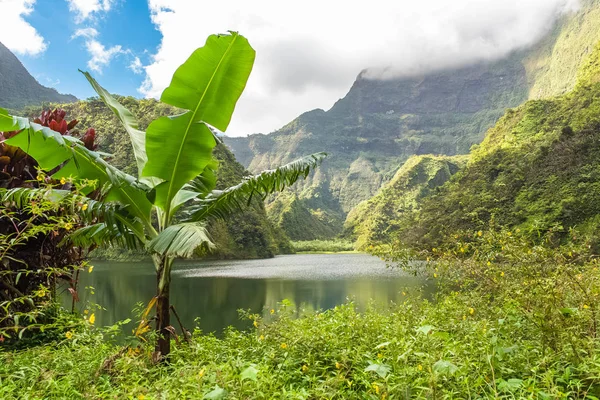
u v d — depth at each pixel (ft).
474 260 9.84
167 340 10.89
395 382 6.59
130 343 11.13
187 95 10.28
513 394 6.02
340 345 9.37
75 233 11.60
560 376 6.45
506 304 9.25
